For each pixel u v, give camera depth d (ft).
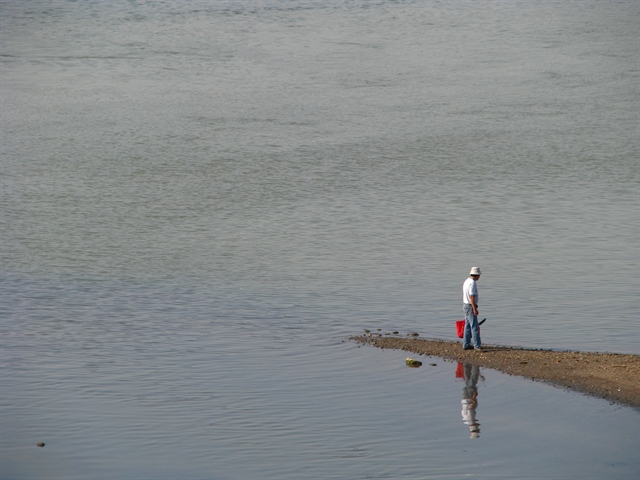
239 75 518.78
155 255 203.51
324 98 459.73
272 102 451.53
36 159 342.03
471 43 606.14
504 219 240.32
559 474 76.64
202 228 236.02
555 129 392.47
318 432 86.99
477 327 115.55
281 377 106.11
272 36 632.79
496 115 421.18
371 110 432.25
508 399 95.61
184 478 76.59
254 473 77.46
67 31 649.61
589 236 215.92
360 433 86.58
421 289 163.12
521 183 296.30
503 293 158.40
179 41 616.80
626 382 100.01
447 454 81.20
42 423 90.43
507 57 561.02
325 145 362.12
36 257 202.39
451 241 212.84
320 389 100.83
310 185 295.69
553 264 184.85
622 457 79.97
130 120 413.80
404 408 93.66
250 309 148.46
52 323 138.51
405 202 267.59
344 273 179.63
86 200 278.05
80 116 421.59
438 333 129.80
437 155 345.31
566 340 124.06
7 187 297.33
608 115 419.33
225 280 175.11
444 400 96.02
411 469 78.13
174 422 90.33
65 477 77.10
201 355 117.70
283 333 130.62
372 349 119.14
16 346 123.44
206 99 460.55
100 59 562.66
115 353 119.24
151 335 130.11
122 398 98.53
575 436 84.99
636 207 254.47
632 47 582.76
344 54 575.79
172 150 355.56
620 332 128.26
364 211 254.47
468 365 109.29
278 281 172.96
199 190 290.35
